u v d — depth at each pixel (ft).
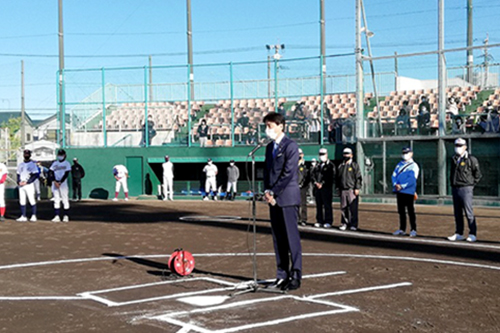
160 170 101.40
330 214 51.19
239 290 25.91
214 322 20.63
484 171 72.90
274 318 21.12
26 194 58.29
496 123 72.13
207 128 98.17
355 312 21.93
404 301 23.70
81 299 24.63
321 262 33.04
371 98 91.76
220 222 56.08
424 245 39.68
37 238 45.16
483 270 30.40
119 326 20.35
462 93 84.07
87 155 100.17
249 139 96.43
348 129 86.94
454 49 75.61
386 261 33.32
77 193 97.40
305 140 91.04
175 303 23.62
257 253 36.86
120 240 43.62
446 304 23.24
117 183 93.25
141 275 29.94
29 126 303.48
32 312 22.48
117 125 101.65
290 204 25.44
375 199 81.46
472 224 41.22
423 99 80.43
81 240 43.86
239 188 94.02
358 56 84.23
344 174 48.80
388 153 81.10
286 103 95.40
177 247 39.75
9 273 30.81
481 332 19.53
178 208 74.95
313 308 22.56
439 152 76.23
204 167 95.35
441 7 76.64
